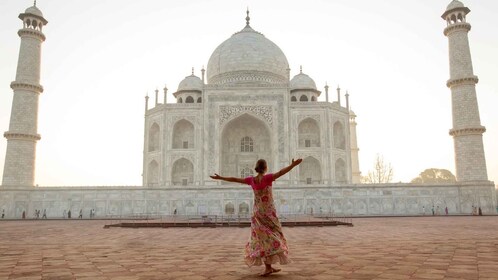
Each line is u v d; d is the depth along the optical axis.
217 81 84.06
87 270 9.65
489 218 42.34
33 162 61.69
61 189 57.75
